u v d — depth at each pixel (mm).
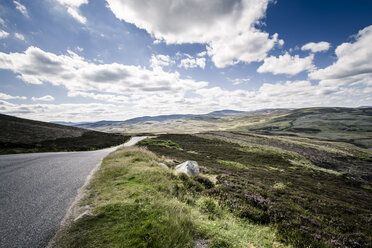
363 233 7547
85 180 8945
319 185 20828
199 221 5035
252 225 6148
